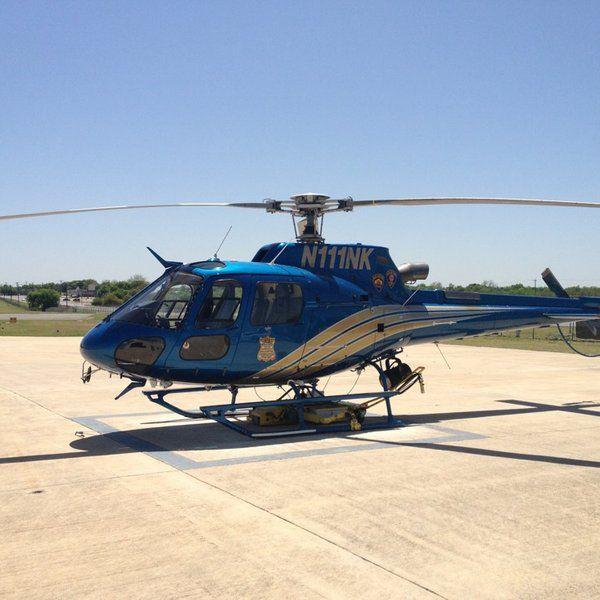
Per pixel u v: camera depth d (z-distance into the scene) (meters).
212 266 9.31
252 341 9.23
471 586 4.36
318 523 5.57
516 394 14.63
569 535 5.36
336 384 16.38
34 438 9.21
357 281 10.48
